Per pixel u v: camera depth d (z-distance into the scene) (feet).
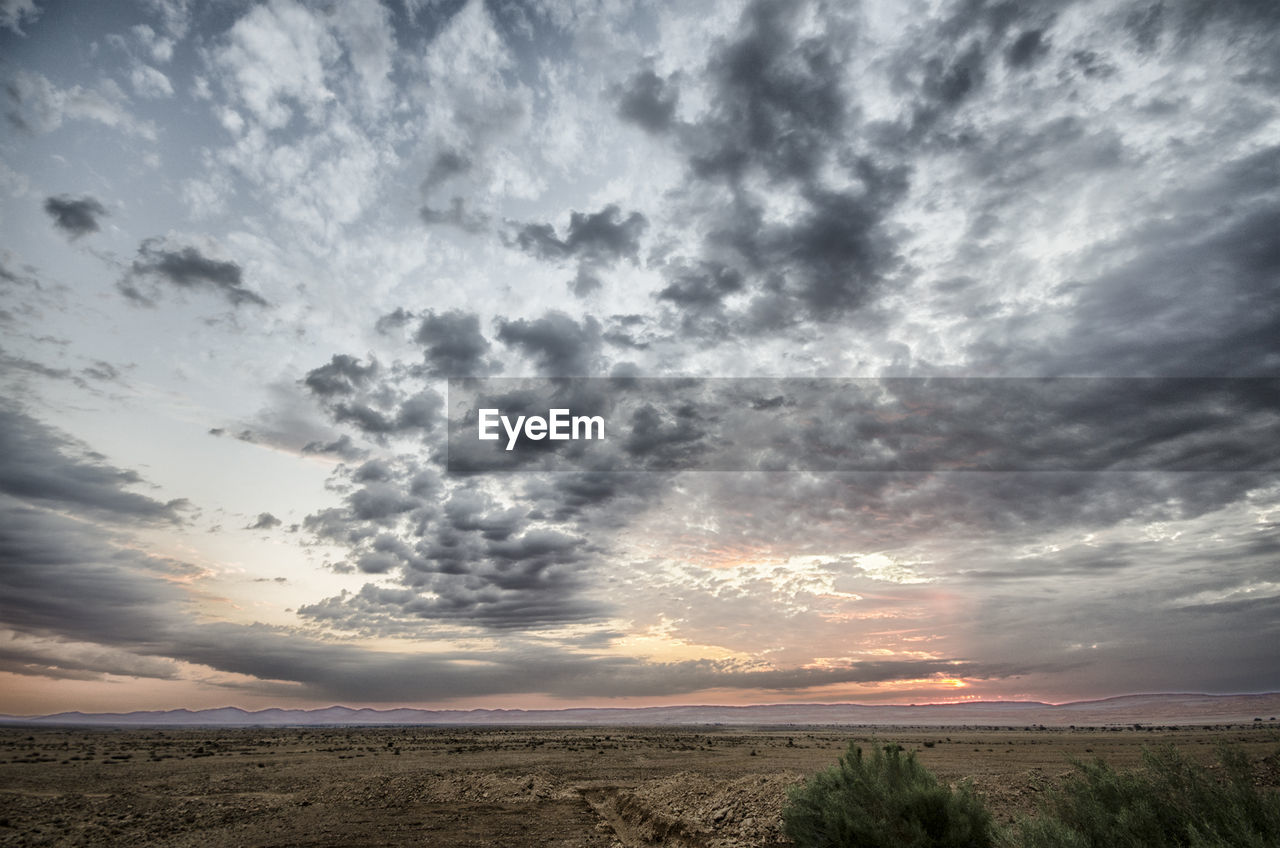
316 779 121.29
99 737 349.20
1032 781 59.31
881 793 41.83
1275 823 27.63
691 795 74.74
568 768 136.26
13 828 77.10
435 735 359.66
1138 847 28.86
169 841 69.00
